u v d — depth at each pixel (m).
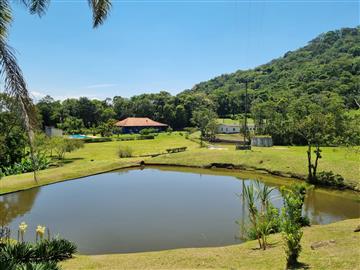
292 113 48.12
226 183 32.59
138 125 100.88
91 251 15.25
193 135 83.69
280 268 9.05
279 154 41.22
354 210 21.91
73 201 25.73
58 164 44.41
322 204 23.50
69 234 17.80
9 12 8.25
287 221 9.90
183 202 24.78
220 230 17.97
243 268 9.60
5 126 33.09
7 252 10.82
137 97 127.44
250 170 39.25
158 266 10.62
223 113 117.12
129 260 11.59
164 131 102.44
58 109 95.06
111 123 93.94
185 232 17.77
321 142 32.00
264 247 11.52
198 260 11.05
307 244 11.43
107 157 50.44
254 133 71.06
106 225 19.31
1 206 24.45
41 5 9.36
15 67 7.82
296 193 16.69
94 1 8.91
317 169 32.84
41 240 12.16
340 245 10.66
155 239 16.78
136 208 23.19
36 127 7.97
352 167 31.03
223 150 48.69
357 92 60.12
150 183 33.28
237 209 22.41
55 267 7.24
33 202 25.64
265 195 13.91
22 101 7.79
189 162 44.56
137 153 53.75
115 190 29.88
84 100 106.31
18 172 37.41
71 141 49.06
